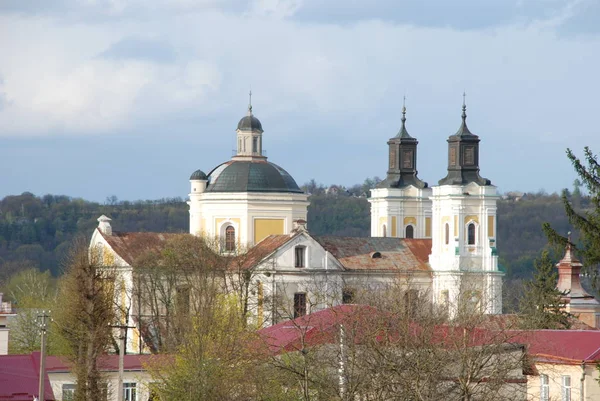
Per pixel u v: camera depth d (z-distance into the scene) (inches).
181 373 6648.6
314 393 5679.1
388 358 5487.2
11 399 6678.2
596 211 6673.2
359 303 6294.3
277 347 6555.1
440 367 5492.1
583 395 6909.5
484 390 5521.7
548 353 7076.8
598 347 7076.8
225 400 6373.0
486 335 5895.7
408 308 5708.7
